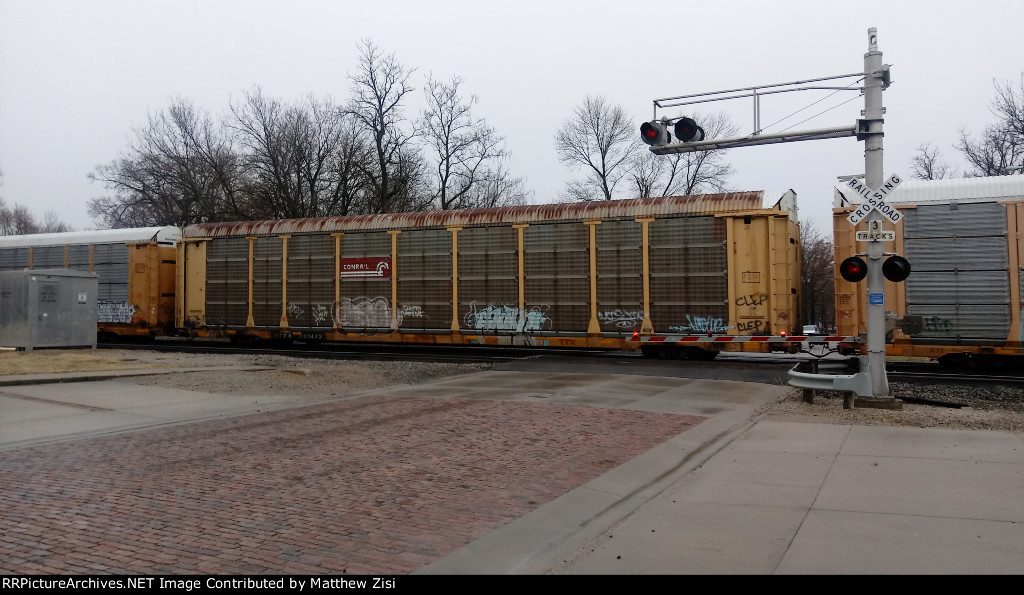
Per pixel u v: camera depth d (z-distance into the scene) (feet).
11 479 22.94
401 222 73.51
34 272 68.64
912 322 39.19
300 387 45.83
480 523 18.75
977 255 52.42
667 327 62.80
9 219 274.16
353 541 17.24
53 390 42.70
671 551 16.81
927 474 23.75
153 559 15.81
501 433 31.37
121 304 87.86
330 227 76.74
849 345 54.90
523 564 15.99
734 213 60.80
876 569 15.47
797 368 45.16
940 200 53.52
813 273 216.74
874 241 37.86
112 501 20.47
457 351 78.02
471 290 70.28
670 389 45.21
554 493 21.71
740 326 60.29
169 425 33.24
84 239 90.79
